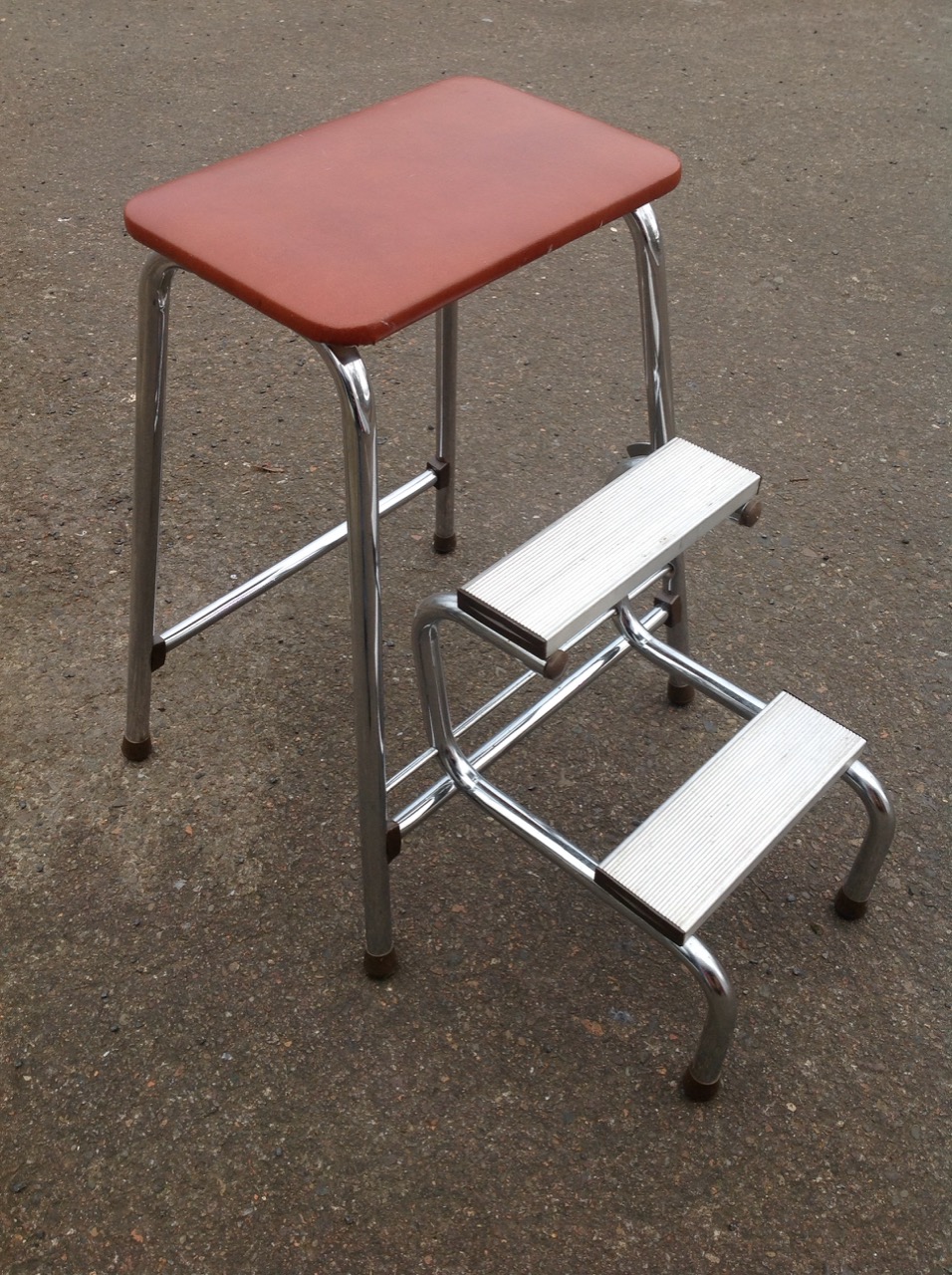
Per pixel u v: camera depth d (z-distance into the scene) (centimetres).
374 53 412
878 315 308
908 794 200
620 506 165
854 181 359
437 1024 168
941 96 404
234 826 191
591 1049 166
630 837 154
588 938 178
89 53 405
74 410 268
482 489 255
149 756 200
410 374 285
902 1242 149
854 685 217
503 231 136
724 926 181
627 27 438
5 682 210
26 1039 164
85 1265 144
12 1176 151
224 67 400
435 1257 145
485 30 431
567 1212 150
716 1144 157
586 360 290
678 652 188
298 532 242
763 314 307
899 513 253
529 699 214
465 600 148
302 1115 158
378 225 137
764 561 241
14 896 180
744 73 412
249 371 283
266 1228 147
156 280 147
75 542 237
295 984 171
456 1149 155
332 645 221
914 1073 165
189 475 254
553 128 159
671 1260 146
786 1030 169
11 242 318
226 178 146
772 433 271
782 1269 146
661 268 165
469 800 178
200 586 230
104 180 343
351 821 192
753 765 164
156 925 177
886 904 185
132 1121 156
